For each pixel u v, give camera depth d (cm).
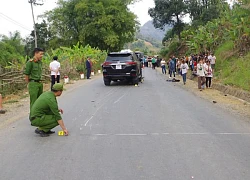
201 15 4075
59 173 489
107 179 464
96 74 3189
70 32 4812
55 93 703
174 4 4428
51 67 1538
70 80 2303
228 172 486
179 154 571
